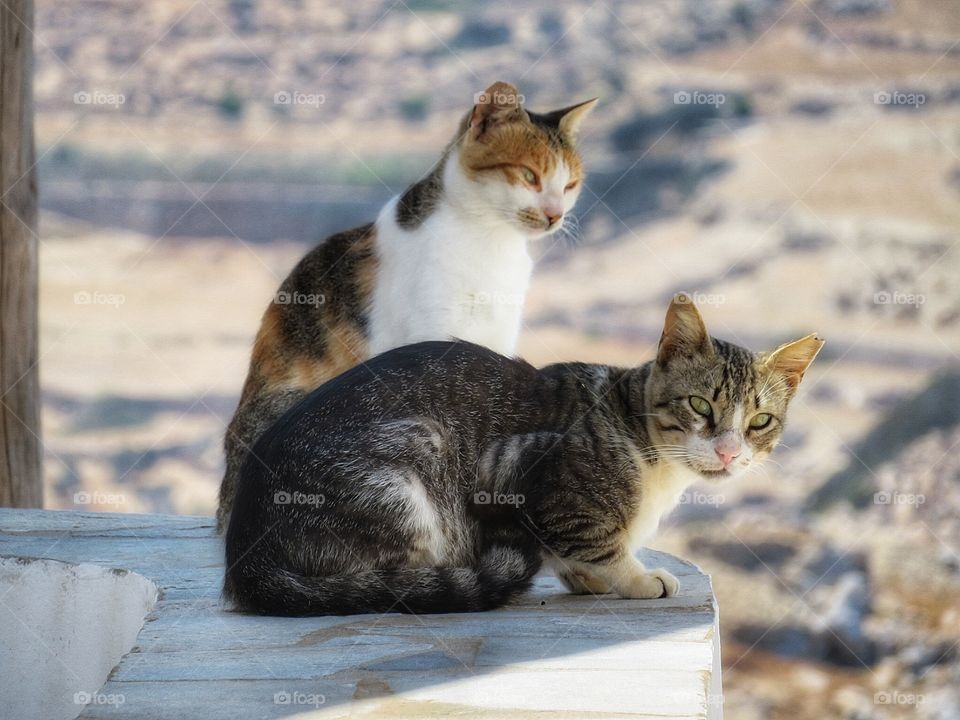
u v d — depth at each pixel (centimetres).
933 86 1806
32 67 695
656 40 1933
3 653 502
